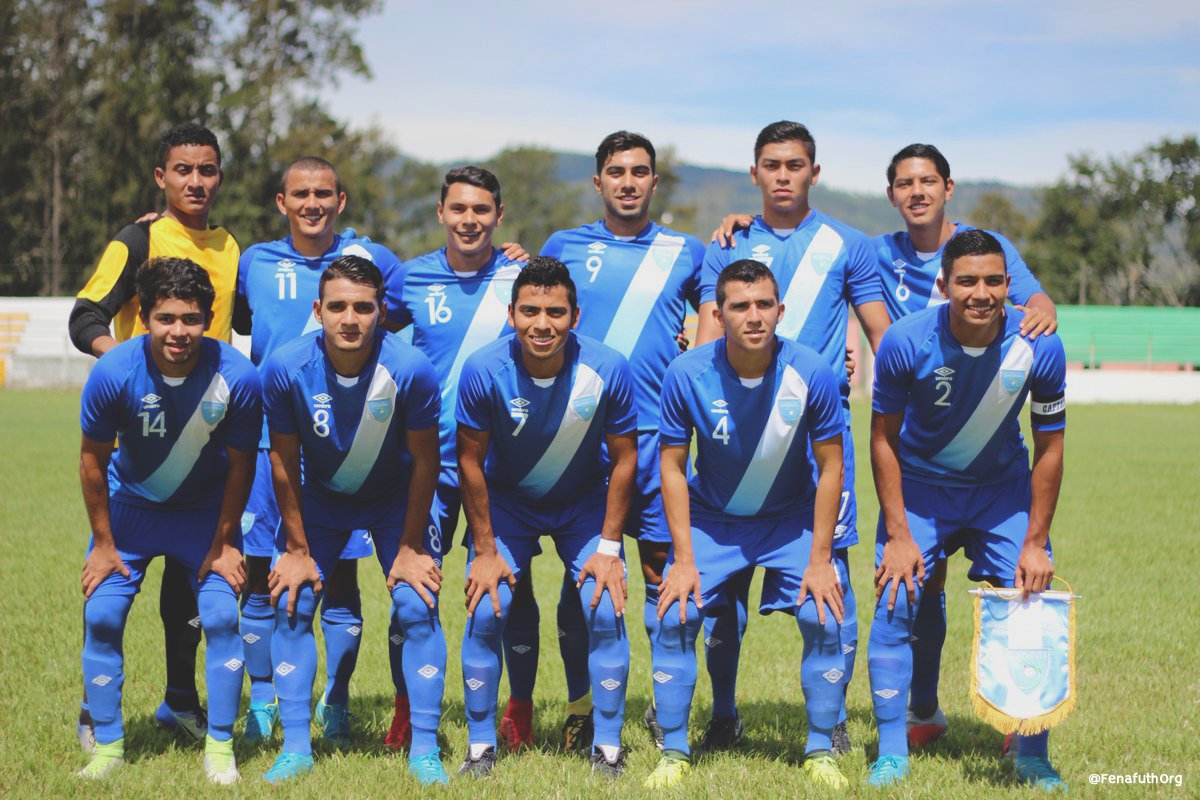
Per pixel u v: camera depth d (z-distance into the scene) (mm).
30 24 54719
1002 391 5215
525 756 5566
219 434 5340
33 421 23500
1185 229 58938
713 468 5375
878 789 4988
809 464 5504
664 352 6133
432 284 6156
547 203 94750
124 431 5254
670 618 5297
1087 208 60500
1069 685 5066
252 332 6508
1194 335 44000
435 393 5352
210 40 55531
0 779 5070
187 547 5438
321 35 55469
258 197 53844
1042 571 5188
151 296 5027
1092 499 14250
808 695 5320
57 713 6047
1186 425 25938
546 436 5359
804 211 6195
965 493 5488
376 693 6734
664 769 5254
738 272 5062
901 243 6359
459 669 7262
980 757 5578
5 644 7367
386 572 5539
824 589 5238
